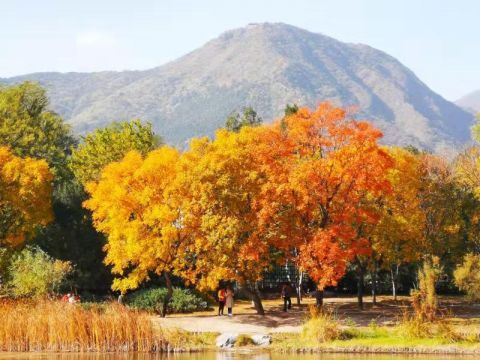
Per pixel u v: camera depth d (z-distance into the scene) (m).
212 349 29.30
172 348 29.05
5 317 29.25
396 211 46.50
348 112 38.22
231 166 37.69
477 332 30.88
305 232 37.91
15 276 42.50
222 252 36.88
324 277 35.38
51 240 50.91
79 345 28.59
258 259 37.50
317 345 29.14
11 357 26.72
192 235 38.59
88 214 53.22
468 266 47.53
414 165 47.47
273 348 29.19
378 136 37.12
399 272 61.59
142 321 29.36
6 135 62.62
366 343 29.00
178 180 37.78
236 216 37.56
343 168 36.91
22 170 43.72
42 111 71.81
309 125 37.62
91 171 61.91
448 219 53.09
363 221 42.91
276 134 38.19
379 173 37.06
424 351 27.67
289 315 40.38
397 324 34.00
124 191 38.47
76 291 48.38
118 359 26.30
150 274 51.78
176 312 43.66
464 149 65.88
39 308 30.30
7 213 44.31
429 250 50.34
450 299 55.59
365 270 54.25
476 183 61.59
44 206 44.16
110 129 65.31
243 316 39.88
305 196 36.62
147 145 64.25
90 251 51.56
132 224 38.16
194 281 38.91
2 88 68.94
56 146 71.62
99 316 29.47
